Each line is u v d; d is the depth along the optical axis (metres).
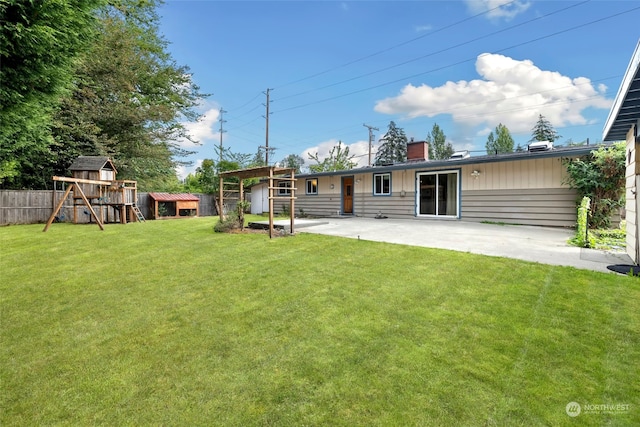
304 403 1.96
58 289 4.00
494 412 1.83
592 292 3.34
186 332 2.89
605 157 7.79
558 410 1.84
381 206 13.27
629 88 3.66
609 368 2.18
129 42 14.63
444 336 2.65
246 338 2.75
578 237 5.99
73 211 11.83
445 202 11.41
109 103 14.77
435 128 43.00
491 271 4.12
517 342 2.51
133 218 12.61
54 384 2.22
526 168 9.48
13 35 3.97
